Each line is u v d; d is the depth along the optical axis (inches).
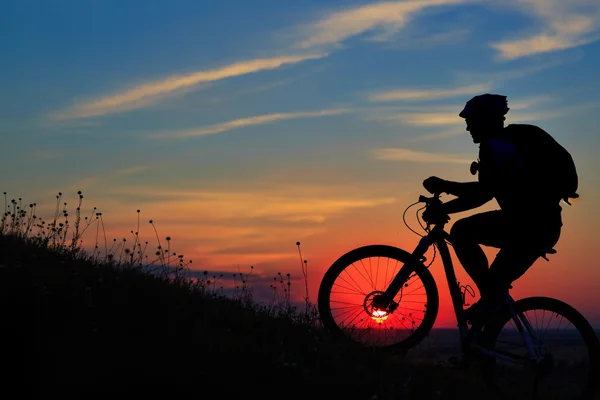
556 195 212.4
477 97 227.0
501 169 213.5
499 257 223.5
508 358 222.1
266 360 207.6
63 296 213.5
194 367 194.2
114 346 195.2
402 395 205.5
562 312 223.9
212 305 253.0
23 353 184.2
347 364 221.0
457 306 231.1
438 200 235.9
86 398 175.8
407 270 241.9
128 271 259.8
